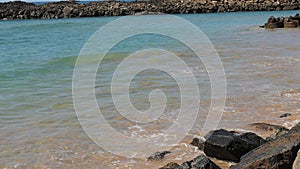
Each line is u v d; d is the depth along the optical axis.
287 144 6.14
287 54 19.36
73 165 7.35
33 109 11.02
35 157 7.75
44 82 14.62
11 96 12.52
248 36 30.41
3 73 16.69
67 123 9.71
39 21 61.62
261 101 11.00
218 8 75.50
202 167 6.21
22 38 34.31
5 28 46.56
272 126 8.76
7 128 9.41
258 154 6.23
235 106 10.60
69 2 90.62
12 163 7.49
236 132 8.14
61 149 8.09
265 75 14.42
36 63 19.36
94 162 7.44
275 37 28.77
